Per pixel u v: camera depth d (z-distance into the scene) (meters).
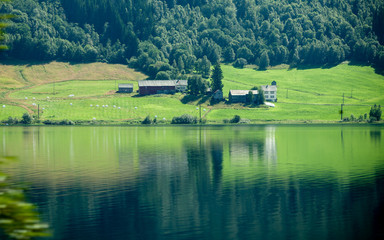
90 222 46.75
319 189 62.09
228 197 57.66
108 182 67.50
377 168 78.94
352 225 46.12
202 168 80.12
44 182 67.12
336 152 102.69
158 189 62.38
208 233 43.59
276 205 53.75
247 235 43.09
